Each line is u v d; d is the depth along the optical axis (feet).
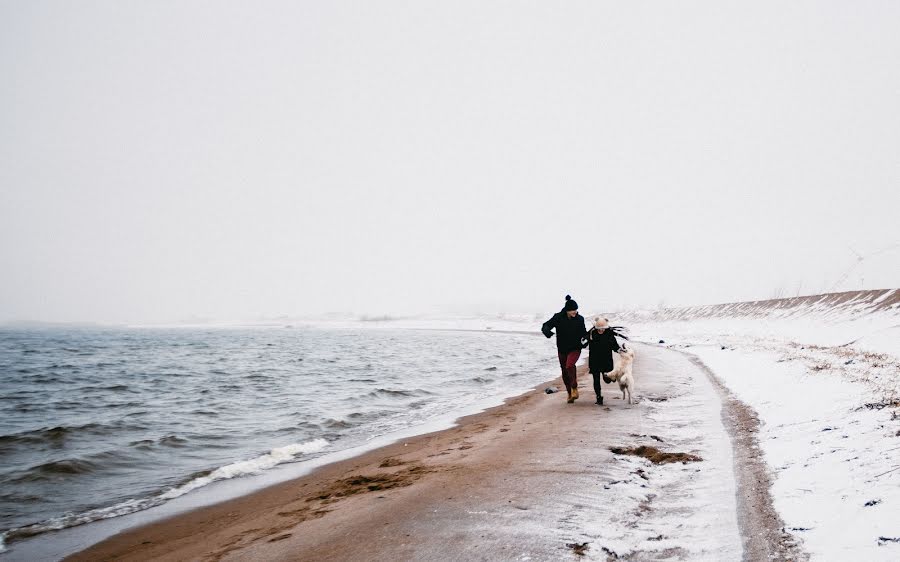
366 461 25.48
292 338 241.55
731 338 103.86
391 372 72.90
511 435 26.73
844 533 11.10
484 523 14.39
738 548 11.52
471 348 135.74
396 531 14.40
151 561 14.89
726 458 18.67
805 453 17.21
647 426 25.53
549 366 77.71
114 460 28.48
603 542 12.53
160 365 100.94
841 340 74.49
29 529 18.58
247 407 45.93
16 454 30.53
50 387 68.33
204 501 21.25
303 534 15.12
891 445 15.57
